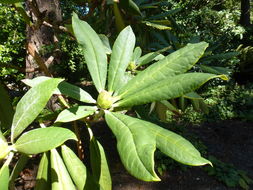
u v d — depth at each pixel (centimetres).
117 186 215
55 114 46
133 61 64
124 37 51
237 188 218
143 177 28
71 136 32
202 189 216
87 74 395
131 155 30
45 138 32
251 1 883
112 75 48
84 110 41
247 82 447
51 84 36
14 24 239
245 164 254
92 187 40
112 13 90
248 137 297
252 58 441
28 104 36
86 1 82
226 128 314
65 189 38
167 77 43
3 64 69
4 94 52
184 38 170
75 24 47
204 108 96
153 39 103
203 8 437
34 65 112
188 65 42
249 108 354
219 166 237
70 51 319
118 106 42
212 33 416
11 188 39
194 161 31
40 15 65
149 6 89
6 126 52
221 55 106
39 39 132
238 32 460
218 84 403
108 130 288
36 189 40
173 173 232
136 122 35
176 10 94
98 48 48
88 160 231
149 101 40
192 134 290
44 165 40
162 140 34
